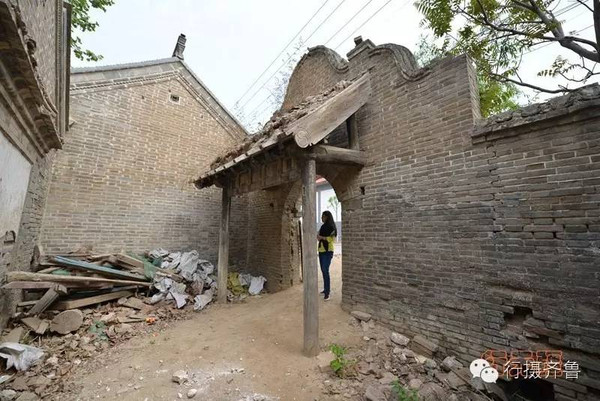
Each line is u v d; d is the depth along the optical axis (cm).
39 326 414
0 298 370
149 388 304
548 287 282
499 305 315
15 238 366
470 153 353
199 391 300
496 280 318
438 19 416
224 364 353
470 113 356
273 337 428
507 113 323
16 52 212
